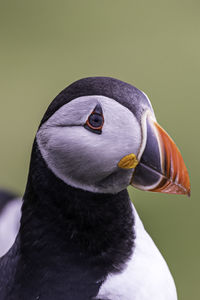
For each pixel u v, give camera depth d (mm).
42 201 2123
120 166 2117
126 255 2119
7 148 3625
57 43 4816
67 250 2117
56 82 4301
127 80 4289
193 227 3012
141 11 5250
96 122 2111
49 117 2117
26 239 2121
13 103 4082
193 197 3152
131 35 4883
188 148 3510
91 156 2115
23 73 4414
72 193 2121
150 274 2117
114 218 2125
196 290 2709
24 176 3414
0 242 2344
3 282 2113
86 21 5137
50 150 2117
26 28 5055
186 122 3770
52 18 5211
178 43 4719
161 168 2115
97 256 2117
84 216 2121
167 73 4332
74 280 2107
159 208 3092
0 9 5344
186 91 4105
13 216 2355
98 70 4434
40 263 2113
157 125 2119
